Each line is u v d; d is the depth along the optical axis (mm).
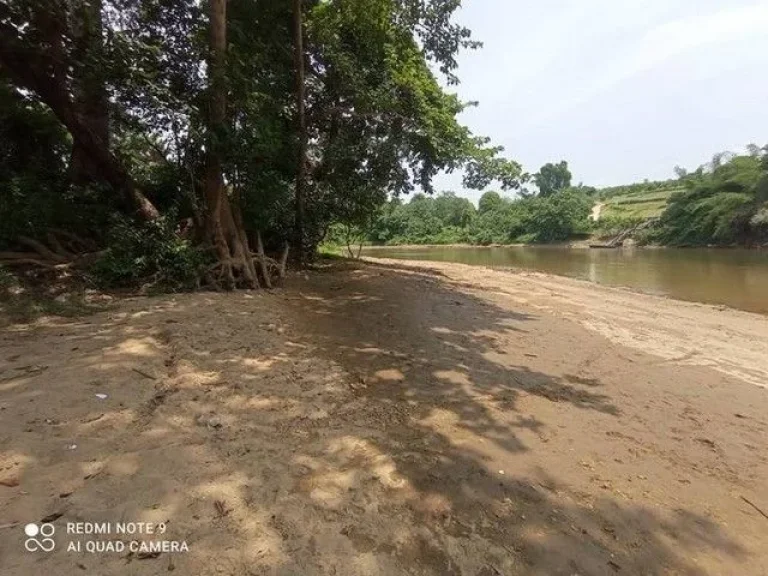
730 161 42812
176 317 7035
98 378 4492
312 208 14805
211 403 4293
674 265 25938
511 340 7723
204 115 10000
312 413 4312
